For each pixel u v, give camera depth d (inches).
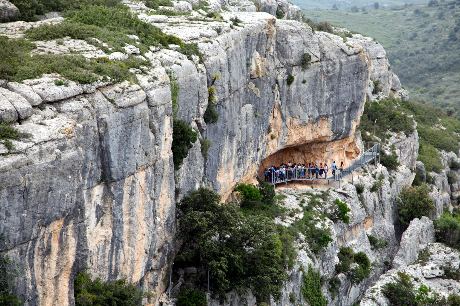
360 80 2827.3
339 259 2458.2
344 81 2741.1
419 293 2549.2
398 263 2805.1
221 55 1905.8
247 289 1786.4
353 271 2443.4
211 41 1884.8
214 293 1720.0
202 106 1796.3
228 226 1747.0
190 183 1770.4
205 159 1884.8
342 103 2765.7
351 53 2748.5
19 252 1078.4
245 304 1796.3
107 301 1305.4
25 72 1238.3
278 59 2466.8
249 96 2215.8
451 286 2674.7
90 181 1253.7
